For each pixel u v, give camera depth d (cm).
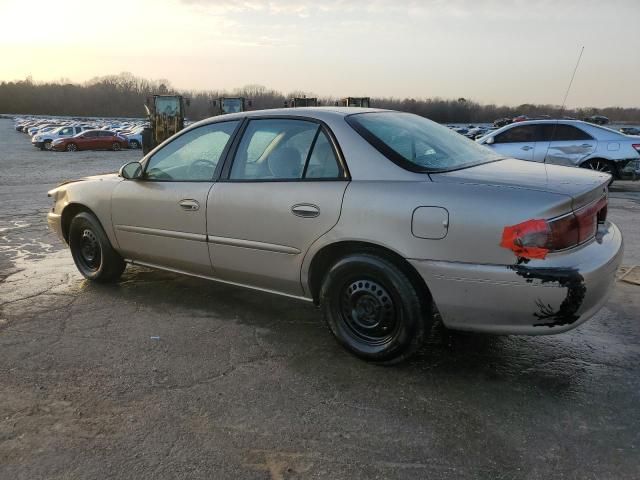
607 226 336
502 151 1102
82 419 276
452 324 300
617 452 247
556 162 1067
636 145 1043
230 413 282
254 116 385
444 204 289
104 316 418
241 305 442
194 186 398
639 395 296
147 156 442
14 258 602
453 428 267
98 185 473
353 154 330
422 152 337
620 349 354
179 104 2006
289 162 356
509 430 265
